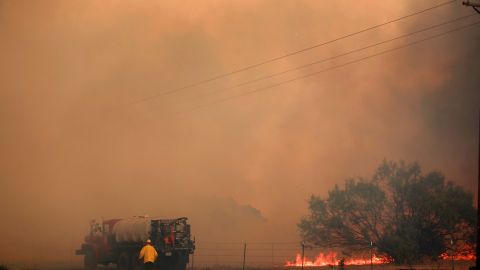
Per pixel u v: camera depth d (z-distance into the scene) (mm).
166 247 31328
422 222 31797
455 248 31812
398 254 30703
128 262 33125
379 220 32969
